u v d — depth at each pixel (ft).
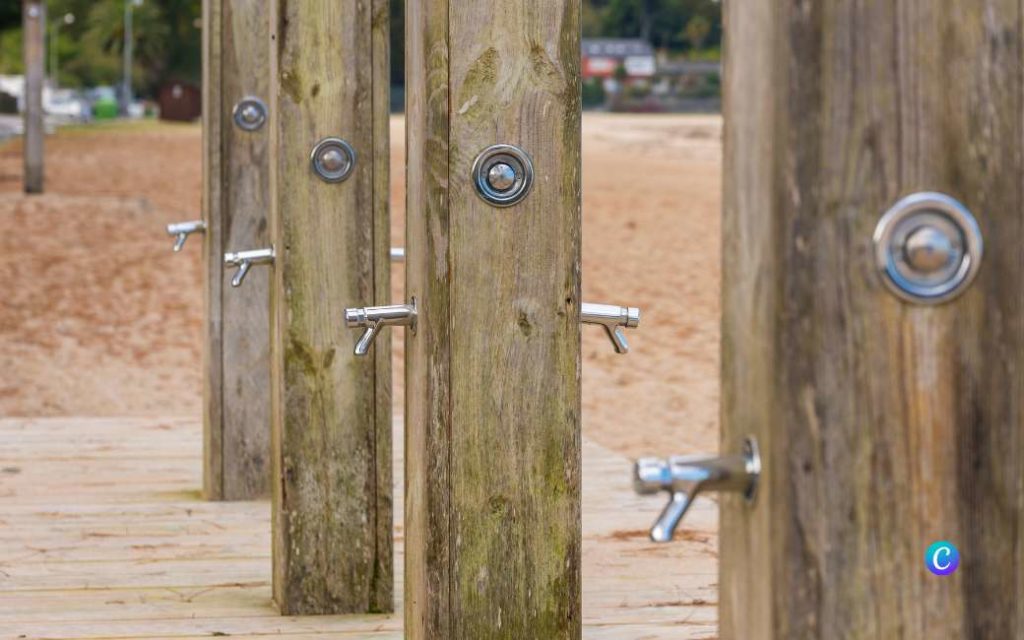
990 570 4.60
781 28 4.50
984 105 4.53
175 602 12.26
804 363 4.53
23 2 61.82
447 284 8.58
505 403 8.73
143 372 31.17
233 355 16.46
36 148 63.05
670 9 311.88
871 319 4.54
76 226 52.21
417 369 8.75
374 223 11.79
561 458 8.84
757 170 4.68
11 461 18.76
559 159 8.64
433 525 8.73
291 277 11.69
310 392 11.80
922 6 4.49
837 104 4.50
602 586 12.91
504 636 8.86
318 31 11.65
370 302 11.80
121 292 40.16
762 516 4.70
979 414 4.58
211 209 16.31
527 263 8.66
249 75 16.26
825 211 4.51
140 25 272.10
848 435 4.55
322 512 11.88
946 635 4.60
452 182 8.52
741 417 4.87
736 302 4.89
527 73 8.54
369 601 12.01
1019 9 4.52
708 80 243.40
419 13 8.46
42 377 30.37
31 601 12.24
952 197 4.53
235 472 16.55
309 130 11.66
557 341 8.74
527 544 8.85
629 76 248.52
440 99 8.45
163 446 19.98
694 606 12.25
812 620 4.58
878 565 4.58
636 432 26.96
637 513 16.02
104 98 265.95
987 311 4.57
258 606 12.19
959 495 4.58
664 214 62.49
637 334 36.94
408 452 9.17
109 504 16.29
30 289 40.11
